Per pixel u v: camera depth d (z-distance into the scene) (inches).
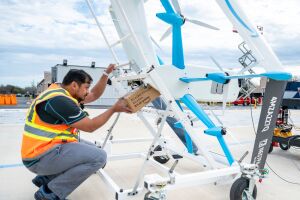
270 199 92.0
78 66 546.3
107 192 91.4
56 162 70.4
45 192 73.0
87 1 95.0
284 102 158.6
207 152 86.0
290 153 169.6
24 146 71.6
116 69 99.0
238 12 101.3
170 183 69.7
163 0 83.5
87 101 96.7
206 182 77.6
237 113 469.1
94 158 73.0
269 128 93.4
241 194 77.4
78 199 85.2
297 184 109.7
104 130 235.9
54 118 70.9
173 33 88.3
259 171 86.0
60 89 73.0
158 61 100.0
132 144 175.5
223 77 83.7
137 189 71.5
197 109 93.5
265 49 100.9
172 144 121.8
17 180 101.5
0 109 394.6
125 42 95.3
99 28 96.7
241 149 178.7
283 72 90.6
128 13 89.1
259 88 111.6
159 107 106.1
